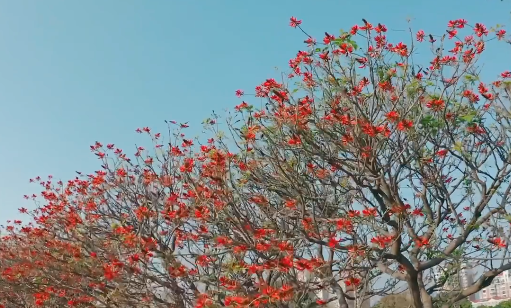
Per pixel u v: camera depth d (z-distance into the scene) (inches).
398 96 294.8
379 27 306.7
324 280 281.9
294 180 299.9
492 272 284.8
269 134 314.5
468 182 307.7
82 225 391.2
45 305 371.2
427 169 311.9
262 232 285.3
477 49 303.6
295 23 314.0
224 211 291.3
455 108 301.4
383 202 303.4
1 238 468.4
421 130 297.6
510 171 286.4
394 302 399.2
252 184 329.1
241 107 320.2
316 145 298.7
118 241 352.5
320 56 311.1
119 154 422.3
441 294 343.9
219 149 324.2
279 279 342.3
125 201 407.2
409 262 284.8
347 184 315.6
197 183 319.9
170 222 355.3
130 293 327.0
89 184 429.1
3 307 414.6
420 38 312.5
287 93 318.0
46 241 390.9
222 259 334.3
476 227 278.2
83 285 346.0
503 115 298.7
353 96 300.8
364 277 300.4
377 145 290.4
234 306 268.4
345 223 283.1
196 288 327.0
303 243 308.3
